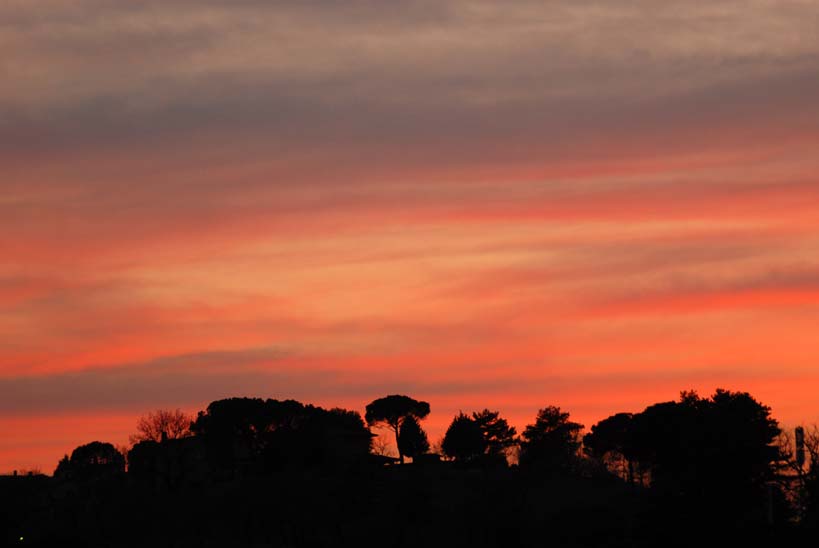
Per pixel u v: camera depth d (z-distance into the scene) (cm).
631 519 15375
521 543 15812
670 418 16450
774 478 14088
